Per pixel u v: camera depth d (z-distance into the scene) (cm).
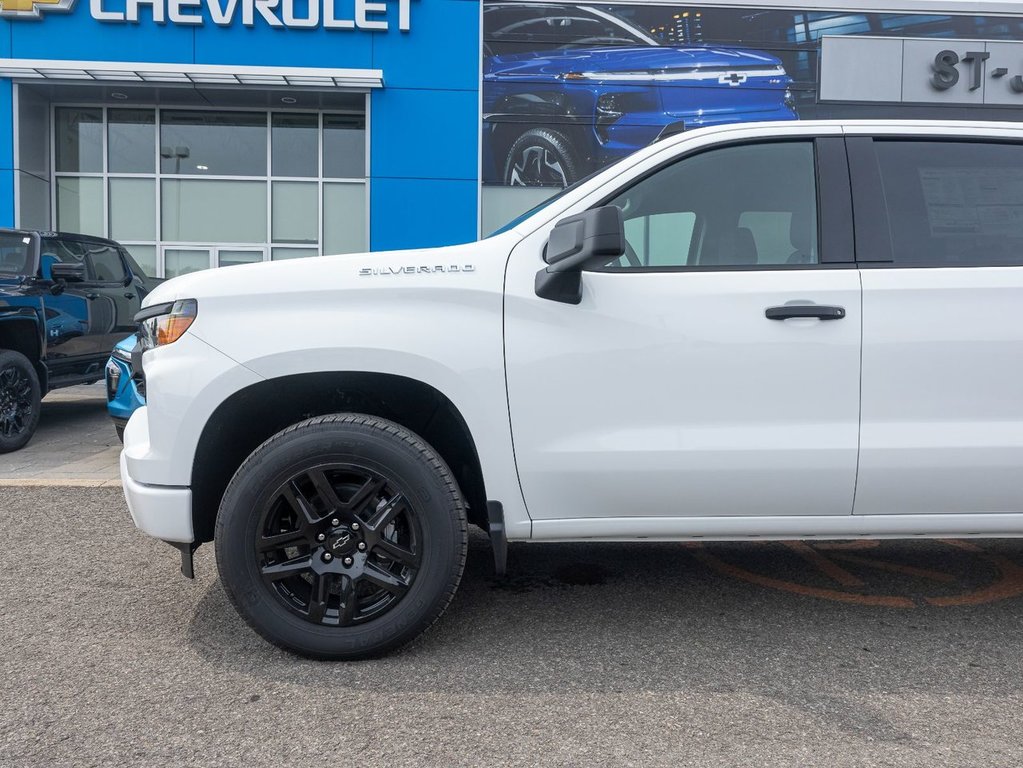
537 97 1180
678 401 275
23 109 1171
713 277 279
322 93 1184
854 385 275
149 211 1272
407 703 250
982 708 248
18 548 403
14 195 1167
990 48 1212
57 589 347
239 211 1275
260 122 1263
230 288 272
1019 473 277
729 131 292
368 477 272
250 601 271
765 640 300
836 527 285
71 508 478
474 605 334
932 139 295
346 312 270
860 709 247
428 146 1173
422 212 1181
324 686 261
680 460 273
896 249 283
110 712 244
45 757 219
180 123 1262
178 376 268
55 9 1127
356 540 272
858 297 276
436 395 280
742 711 246
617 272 280
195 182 1270
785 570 380
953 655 287
